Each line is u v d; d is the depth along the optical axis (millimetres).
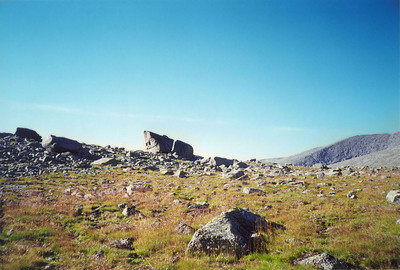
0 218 14539
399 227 12305
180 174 38000
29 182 26688
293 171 46250
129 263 10070
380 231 12070
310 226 14117
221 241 10961
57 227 14109
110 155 54188
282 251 10734
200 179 36188
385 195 21625
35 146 46562
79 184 28188
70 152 46656
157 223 15117
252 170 48531
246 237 11938
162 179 34906
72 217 16375
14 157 37875
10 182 25906
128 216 17219
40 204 18297
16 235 11953
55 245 11523
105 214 17547
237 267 9367
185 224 14398
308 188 27641
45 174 31781
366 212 16453
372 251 9883
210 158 61500
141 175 37219
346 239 11586
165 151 67750
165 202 21531
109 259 10219
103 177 33875
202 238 11117
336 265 8852
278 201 21453
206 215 17188
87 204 19781
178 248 11578
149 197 23266
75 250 11250
